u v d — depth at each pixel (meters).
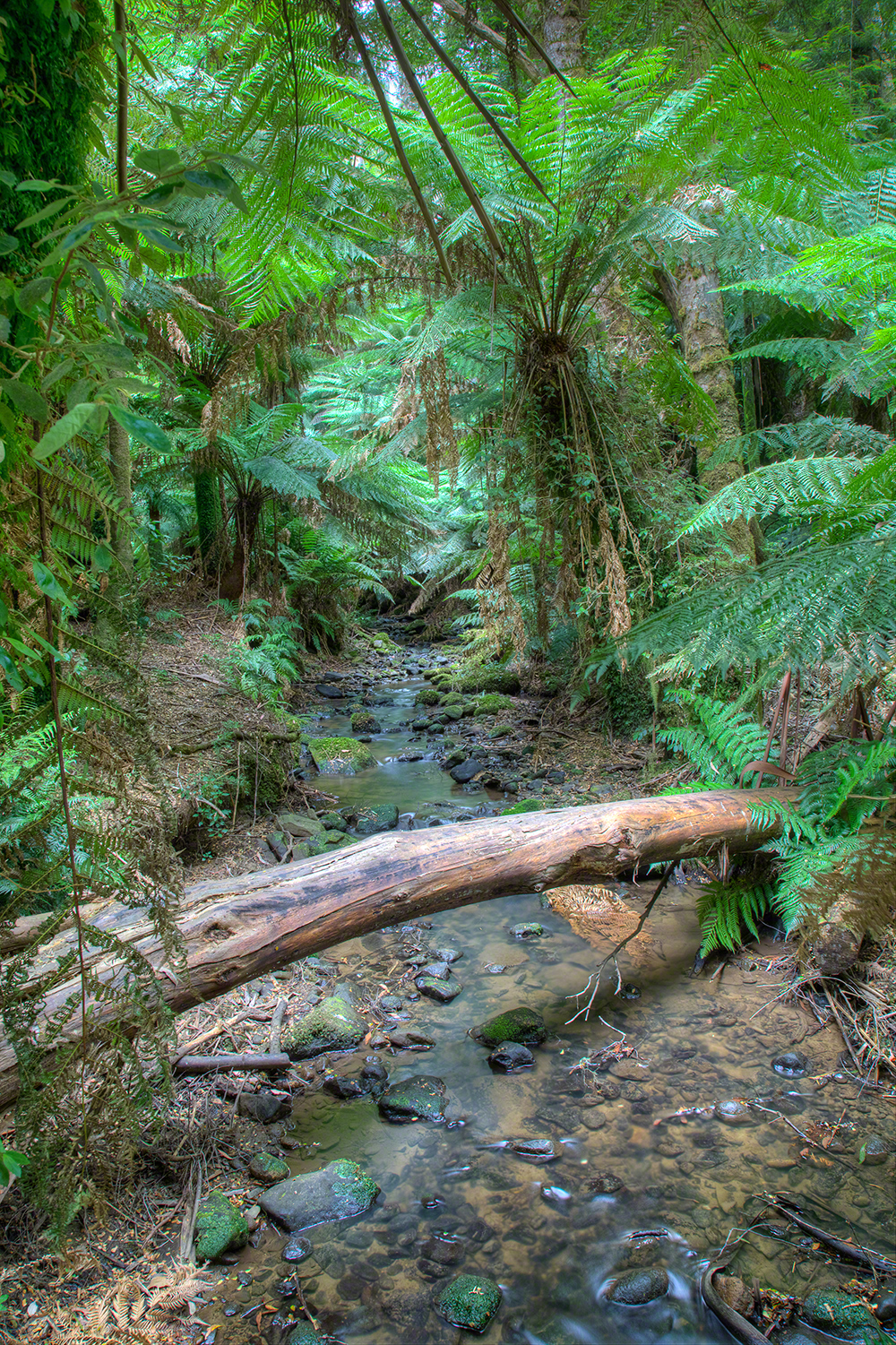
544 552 3.35
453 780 4.87
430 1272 1.61
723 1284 1.55
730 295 4.32
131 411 0.58
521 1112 2.06
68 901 1.03
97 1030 1.10
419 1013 2.51
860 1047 2.23
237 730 4.01
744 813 2.64
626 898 3.21
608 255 2.64
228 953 1.86
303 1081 2.20
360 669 8.77
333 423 7.89
